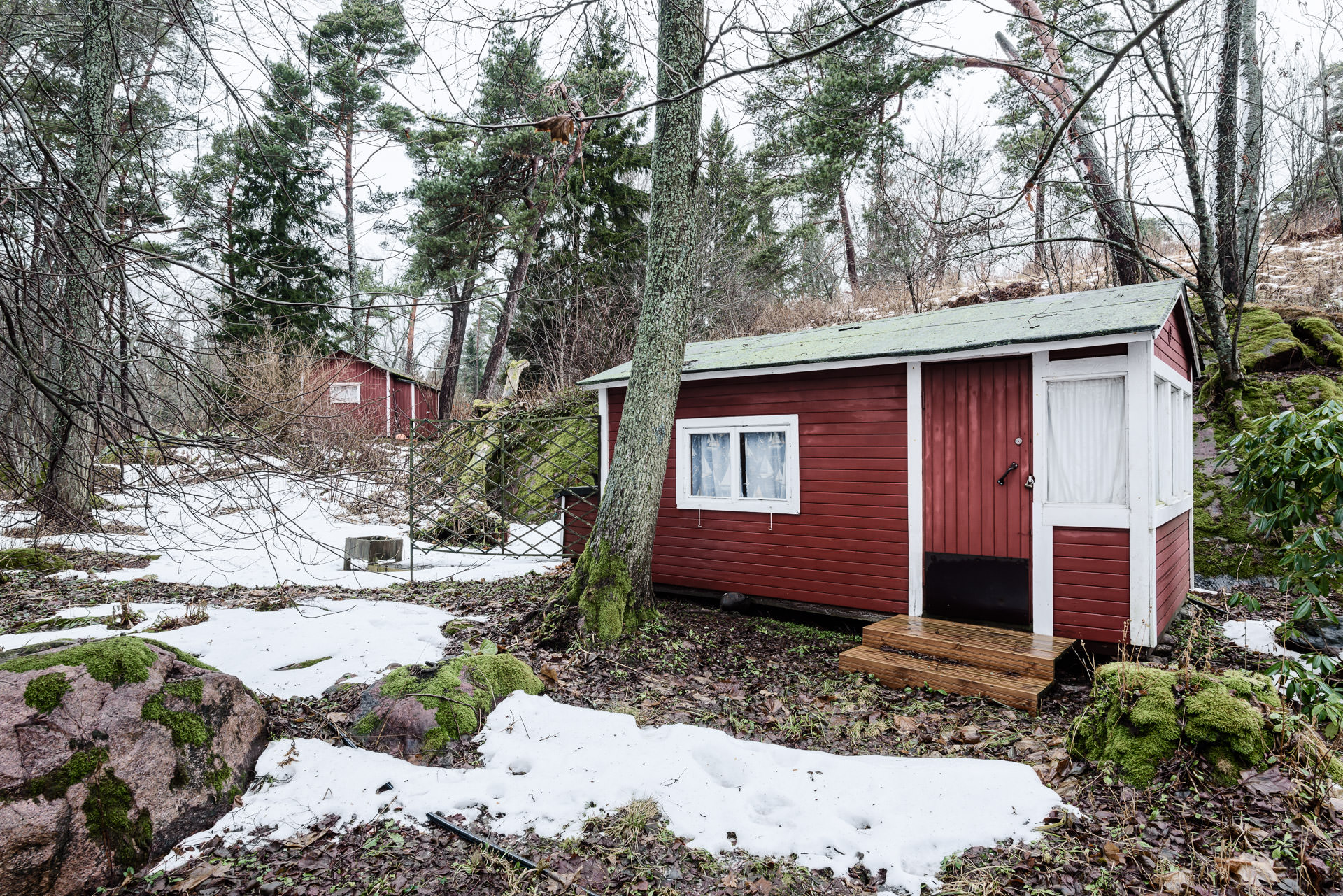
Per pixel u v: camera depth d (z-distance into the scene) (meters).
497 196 16.59
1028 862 3.27
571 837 3.61
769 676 6.25
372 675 5.79
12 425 4.32
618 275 20.52
